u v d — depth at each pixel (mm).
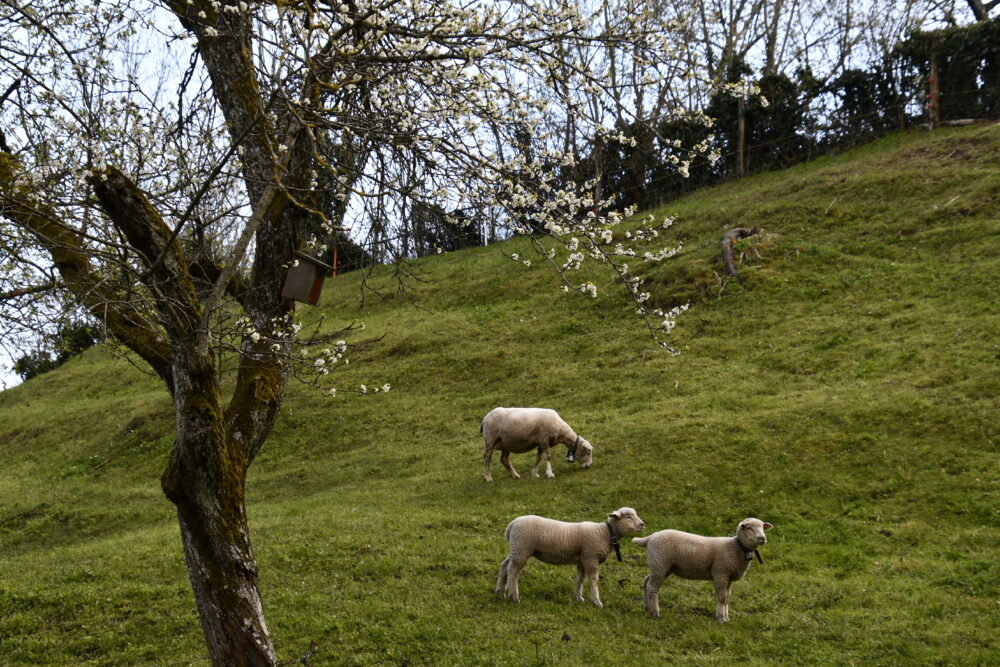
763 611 11266
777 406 19688
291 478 22094
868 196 33000
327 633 10984
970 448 15828
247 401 7777
